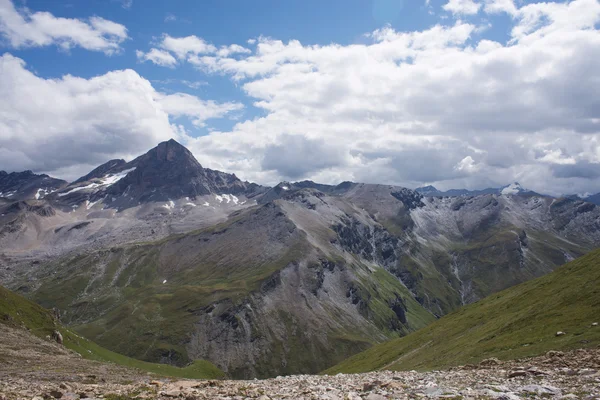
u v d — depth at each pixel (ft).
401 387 96.89
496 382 101.96
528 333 180.65
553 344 152.46
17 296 381.81
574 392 80.48
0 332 277.03
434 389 89.51
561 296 203.31
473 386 96.27
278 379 151.43
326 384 118.01
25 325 328.70
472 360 177.37
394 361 294.66
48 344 289.12
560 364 121.19
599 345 133.18
